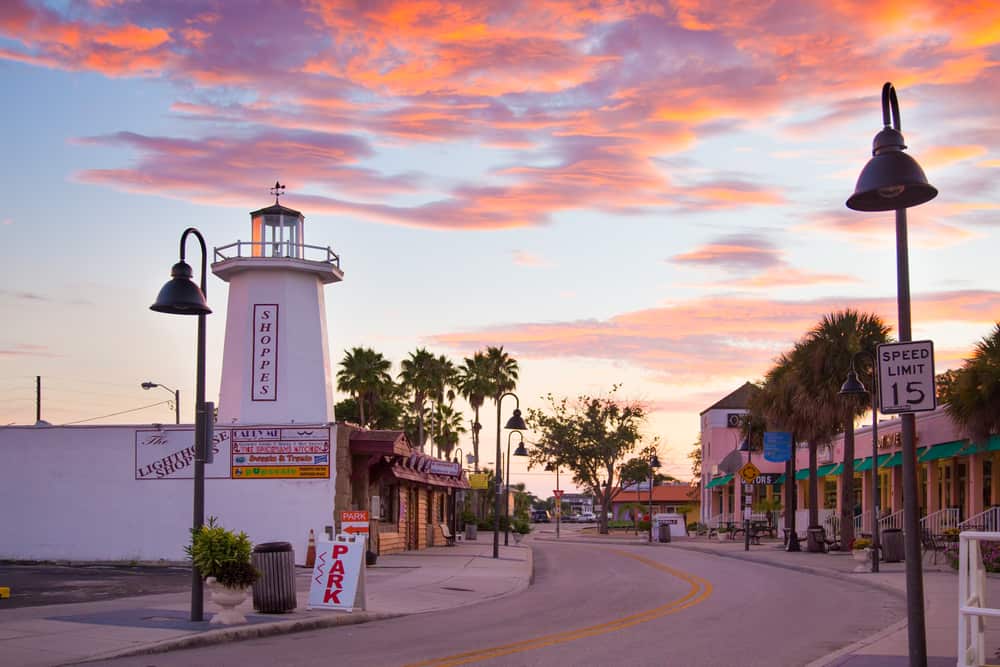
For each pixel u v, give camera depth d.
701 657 12.94
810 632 15.70
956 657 12.15
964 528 32.19
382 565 31.03
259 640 14.80
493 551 39.59
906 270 10.23
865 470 48.44
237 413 36.69
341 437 32.03
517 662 12.48
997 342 30.44
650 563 36.75
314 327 37.66
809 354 39.34
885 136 10.05
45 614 16.45
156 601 18.92
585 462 81.44
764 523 63.16
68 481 32.88
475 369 84.69
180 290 15.39
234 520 32.00
